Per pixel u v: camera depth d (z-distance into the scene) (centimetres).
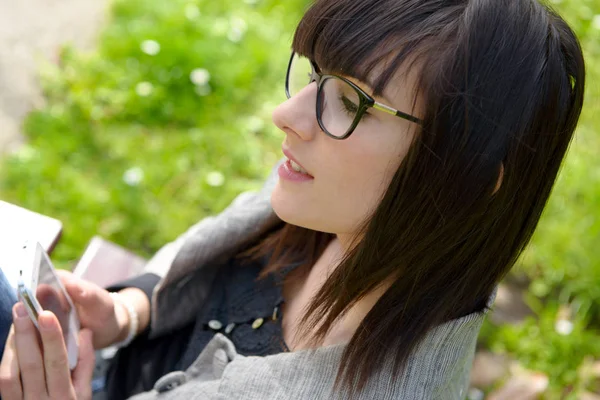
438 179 86
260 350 118
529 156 88
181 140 286
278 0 380
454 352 98
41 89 291
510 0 85
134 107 293
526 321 235
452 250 94
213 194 268
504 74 83
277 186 100
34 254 109
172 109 296
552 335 228
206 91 307
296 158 94
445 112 83
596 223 272
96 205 251
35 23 313
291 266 123
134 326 136
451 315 97
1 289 104
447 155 84
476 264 96
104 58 312
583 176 288
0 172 255
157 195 262
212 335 127
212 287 133
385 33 84
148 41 314
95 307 126
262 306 122
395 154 88
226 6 363
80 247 239
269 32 353
